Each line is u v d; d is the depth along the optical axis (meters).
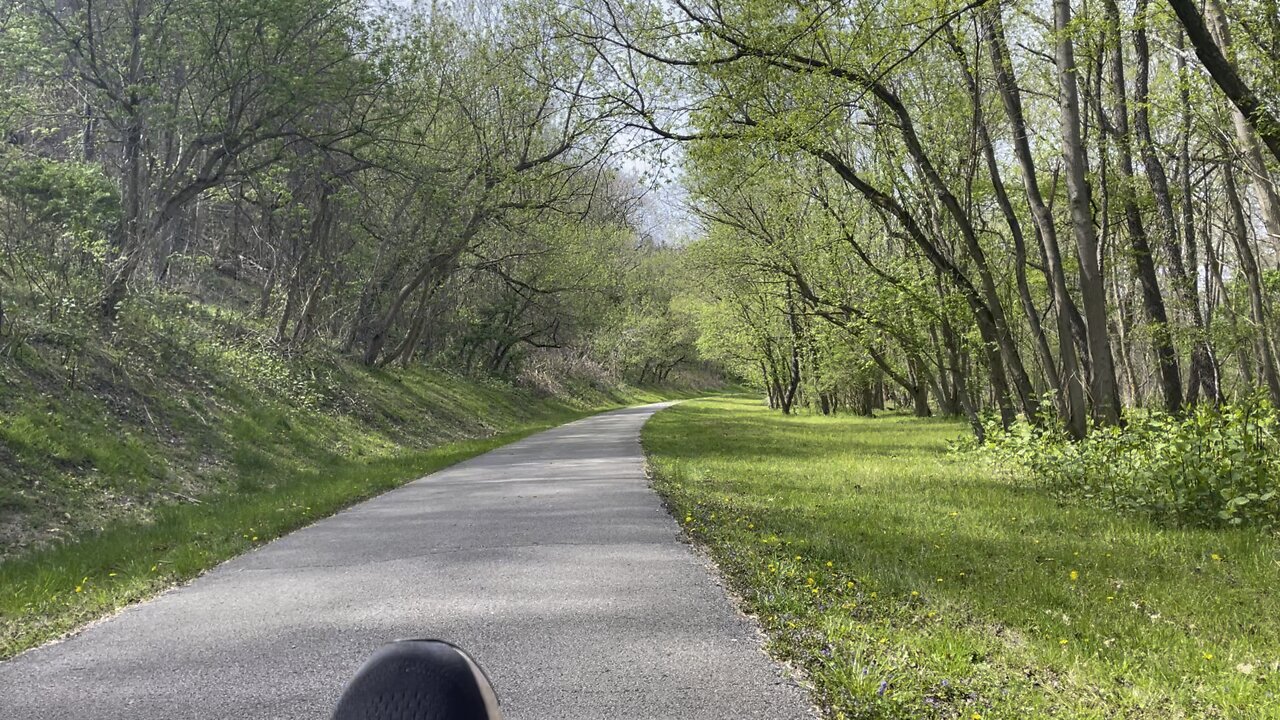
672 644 4.60
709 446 21.62
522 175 21.59
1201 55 8.30
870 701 3.65
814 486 12.48
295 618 5.41
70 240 16.41
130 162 19.12
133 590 6.36
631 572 6.44
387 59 20.73
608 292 42.53
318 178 24.56
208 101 19.80
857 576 6.30
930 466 16.20
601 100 15.22
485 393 41.12
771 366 52.53
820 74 12.48
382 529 8.98
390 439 23.66
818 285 24.05
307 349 26.30
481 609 5.44
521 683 4.03
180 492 12.73
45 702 3.99
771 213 23.39
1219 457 9.59
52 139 22.36
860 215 21.09
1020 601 5.71
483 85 26.22
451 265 32.78
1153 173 20.59
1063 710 3.68
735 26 13.16
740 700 3.76
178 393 16.70
